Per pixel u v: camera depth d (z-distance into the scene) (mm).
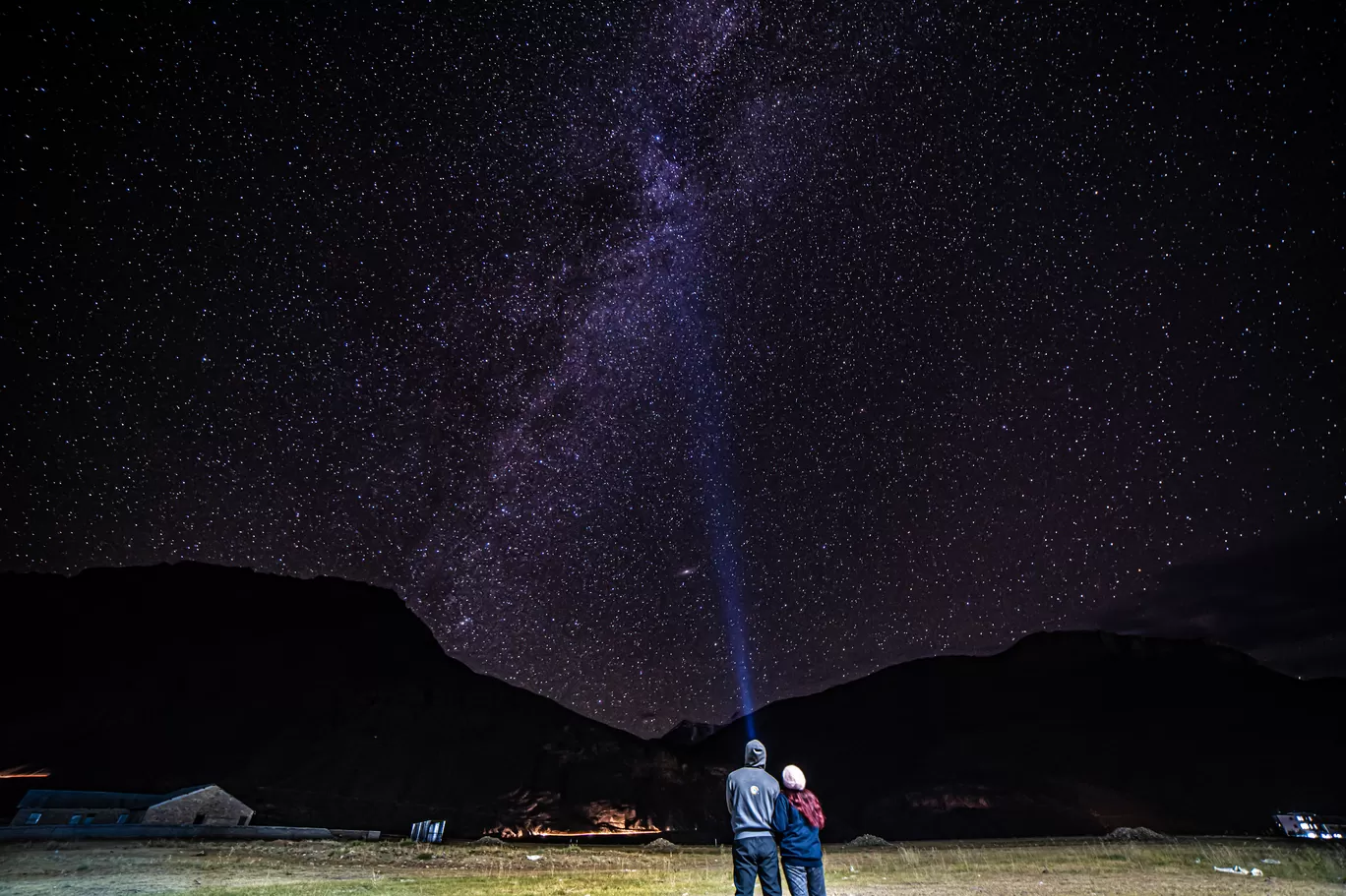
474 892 13898
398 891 14055
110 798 40219
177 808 38062
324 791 92125
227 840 26000
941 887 15281
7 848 21703
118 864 18203
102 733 111562
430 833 31750
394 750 106500
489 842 31438
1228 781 94625
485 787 99188
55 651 141125
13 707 122500
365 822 82312
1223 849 21938
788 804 7406
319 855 21734
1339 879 15008
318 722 117000
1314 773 96062
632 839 84938
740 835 7293
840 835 86062
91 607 158750
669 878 16422
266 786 92312
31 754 104938
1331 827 30125
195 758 103125
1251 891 13570
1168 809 86000
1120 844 27672
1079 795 91375
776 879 7176
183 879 15883
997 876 17141
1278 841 27281
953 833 82750
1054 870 18219
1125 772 99062
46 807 38312
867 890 14883
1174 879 15805
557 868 19094
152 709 120562
